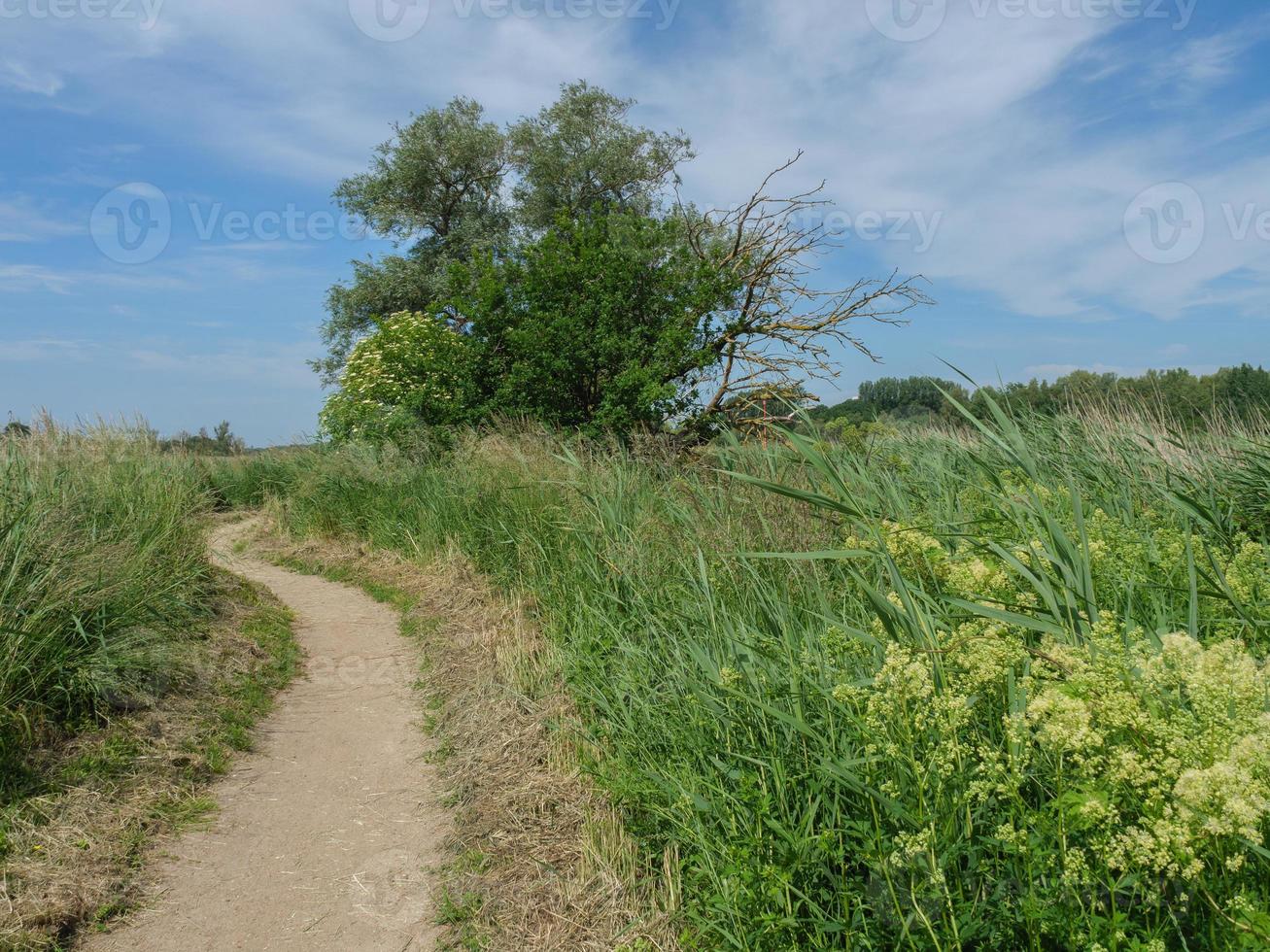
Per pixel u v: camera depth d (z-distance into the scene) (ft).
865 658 11.64
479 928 11.35
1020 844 7.61
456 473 35.99
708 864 10.76
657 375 42.55
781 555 11.94
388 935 11.37
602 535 22.65
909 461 24.63
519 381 45.16
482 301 48.08
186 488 28.48
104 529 21.89
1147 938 7.13
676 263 46.09
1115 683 7.96
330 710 19.65
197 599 23.50
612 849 12.35
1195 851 6.87
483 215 98.73
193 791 15.06
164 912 11.73
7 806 13.07
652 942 10.53
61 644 16.14
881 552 11.59
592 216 51.52
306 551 37.86
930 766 8.39
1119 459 20.74
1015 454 13.80
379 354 54.85
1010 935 7.71
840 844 9.64
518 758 15.75
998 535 14.82
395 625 26.53
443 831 14.08
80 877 11.94
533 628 22.27
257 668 21.07
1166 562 13.58
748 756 11.48
